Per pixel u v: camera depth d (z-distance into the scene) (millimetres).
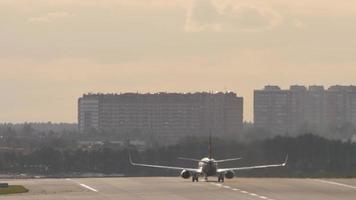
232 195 194875
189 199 184500
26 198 188750
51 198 188625
